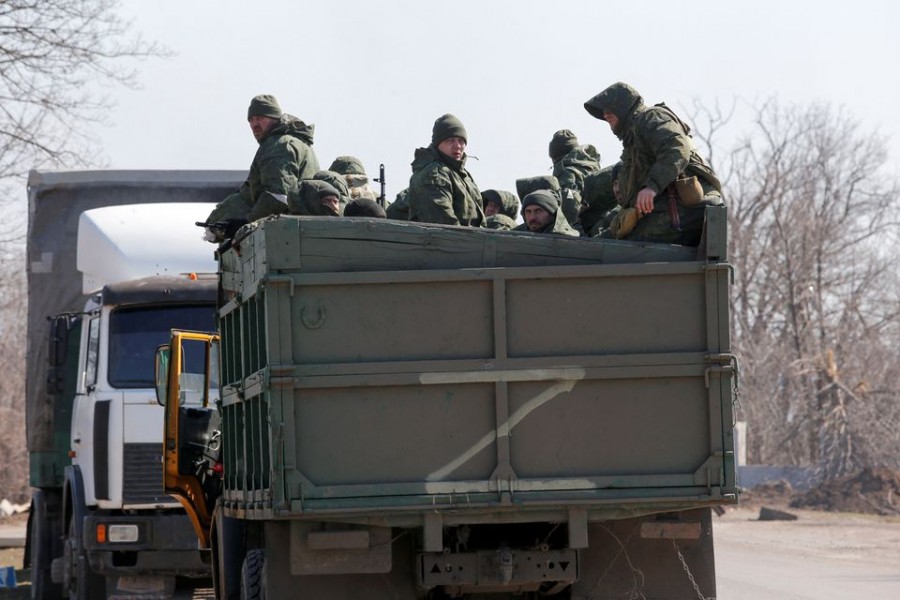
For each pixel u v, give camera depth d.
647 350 16.62
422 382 16.44
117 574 28.58
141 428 28.72
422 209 21.11
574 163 28.55
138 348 29.12
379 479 16.39
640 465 16.56
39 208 34.81
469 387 16.55
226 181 34.44
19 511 77.06
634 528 17.77
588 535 17.78
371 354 16.50
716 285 16.61
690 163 18.69
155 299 29.03
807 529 53.94
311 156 24.84
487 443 16.50
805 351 91.25
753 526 56.31
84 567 29.48
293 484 16.22
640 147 18.73
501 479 16.41
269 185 24.31
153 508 28.80
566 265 16.73
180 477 24.28
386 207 27.30
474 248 16.80
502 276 16.56
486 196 26.92
